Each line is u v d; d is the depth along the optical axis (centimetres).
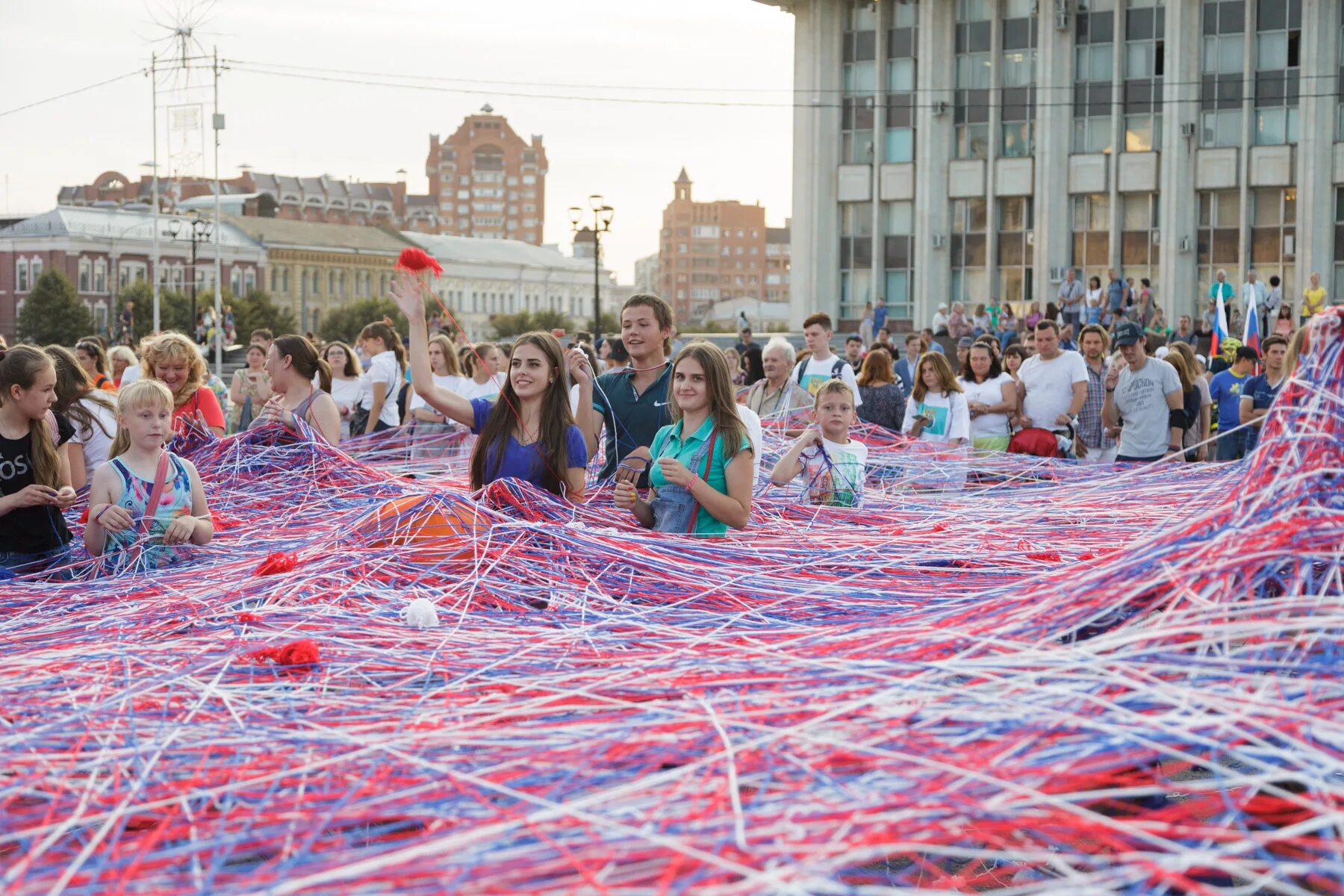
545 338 641
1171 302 4419
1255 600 373
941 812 284
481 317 15988
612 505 716
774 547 620
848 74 4894
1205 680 343
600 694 389
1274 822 301
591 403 731
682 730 345
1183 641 361
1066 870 271
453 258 15475
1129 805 314
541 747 344
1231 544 391
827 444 793
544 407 646
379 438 1258
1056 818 282
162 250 11244
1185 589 382
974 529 721
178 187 11762
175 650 455
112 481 636
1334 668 338
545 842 283
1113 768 303
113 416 765
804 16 4909
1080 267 4603
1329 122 4231
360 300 11300
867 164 4866
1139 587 396
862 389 1173
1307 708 316
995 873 342
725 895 257
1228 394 1378
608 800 304
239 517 785
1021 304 4678
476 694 403
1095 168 4538
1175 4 4372
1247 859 274
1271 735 312
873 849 270
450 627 489
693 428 627
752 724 343
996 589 486
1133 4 4469
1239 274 4369
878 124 4822
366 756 343
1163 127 4441
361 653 446
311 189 17912
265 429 872
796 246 4966
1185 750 319
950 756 313
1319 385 412
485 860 278
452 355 1249
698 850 275
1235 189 4369
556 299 17025
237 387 1530
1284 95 4291
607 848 278
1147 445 1115
